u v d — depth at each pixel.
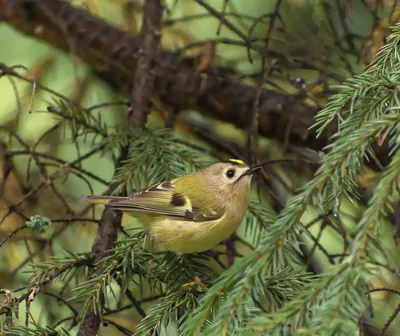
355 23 10.76
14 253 9.66
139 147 8.48
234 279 4.76
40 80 10.95
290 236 4.80
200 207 7.68
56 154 10.70
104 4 11.52
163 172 8.14
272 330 4.29
